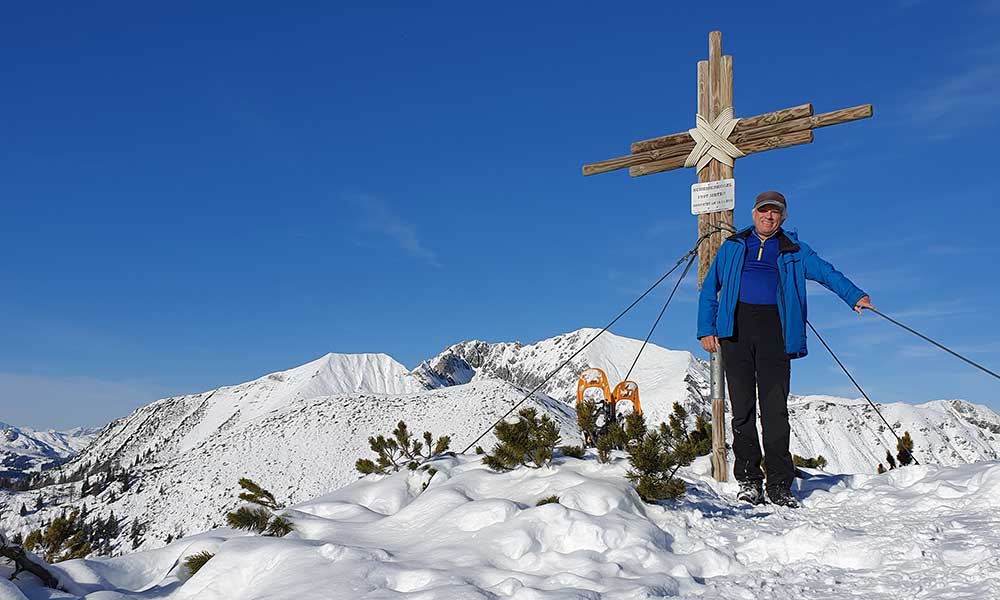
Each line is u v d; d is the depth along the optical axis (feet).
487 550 13.85
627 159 25.68
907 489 18.53
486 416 447.42
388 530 17.21
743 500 19.45
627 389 27.91
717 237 23.71
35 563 14.69
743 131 23.71
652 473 16.99
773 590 11.12
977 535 12.57
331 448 461.78
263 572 14.01
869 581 11.05
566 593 10.80
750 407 19.81
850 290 19.27
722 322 20.17
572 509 15.30
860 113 21.90
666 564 12.80
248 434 506.48
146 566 16.97
